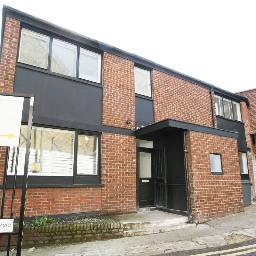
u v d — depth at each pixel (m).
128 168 8.66
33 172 7.04
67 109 7.90
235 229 7.03
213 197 8.38
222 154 9.23
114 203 8.08
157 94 10.38
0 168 6.41
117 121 8.86
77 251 5.30
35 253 5.17
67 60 8.39
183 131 8.48
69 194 7.34
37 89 7.45
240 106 14.49
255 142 14.55
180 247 5.54
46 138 7.48
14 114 3.91
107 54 9.27
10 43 7.22
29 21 7.70
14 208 6.42
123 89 9.33
